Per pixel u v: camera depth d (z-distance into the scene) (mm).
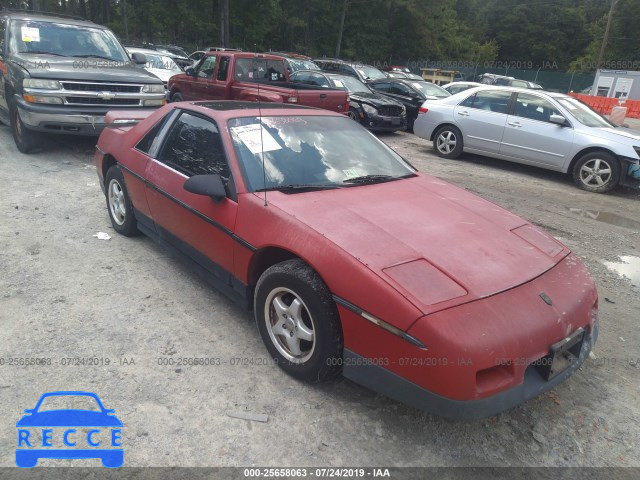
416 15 47750
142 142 4422
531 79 47750
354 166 3773
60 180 6770
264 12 39438
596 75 32438
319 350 2723
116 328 3396
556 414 2885
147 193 4207
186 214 3674
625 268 5227
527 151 9414
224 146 3475
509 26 73562
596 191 8633
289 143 3680
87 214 5566
